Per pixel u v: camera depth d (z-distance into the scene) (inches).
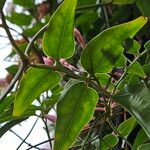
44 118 23.2
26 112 21.3
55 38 17.2
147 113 16.2
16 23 32.4
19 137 23.8
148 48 19.9
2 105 21.3
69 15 16.8
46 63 20.7
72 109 18.3
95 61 17.8
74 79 18.3
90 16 33.6
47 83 18.4
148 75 20.4
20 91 18.2
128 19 33.3
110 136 22.9
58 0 35.5
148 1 26.2
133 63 19.6
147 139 22.1
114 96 17.3
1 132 20.2
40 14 33.3
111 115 21.6
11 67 28.9
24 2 30.6
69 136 18.7
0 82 28.8
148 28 30.7
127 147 25.8
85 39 34.9
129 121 22.7
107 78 21.0
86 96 18.3
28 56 17.0
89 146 26.0
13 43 16.6
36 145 23.4
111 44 17.5
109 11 34.1
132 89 17.1
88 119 18.6
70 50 17.4
